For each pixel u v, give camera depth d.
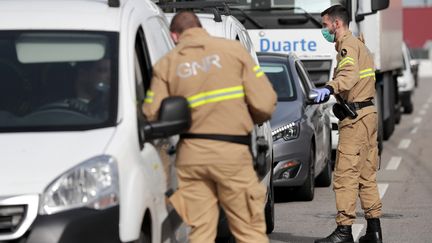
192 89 11.84
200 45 11.95
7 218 10.38
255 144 12.44
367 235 17.53
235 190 11.95
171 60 11.95
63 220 10.35
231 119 11.87
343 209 16.94
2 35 12.10
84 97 11.58
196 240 12.15
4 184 10.40
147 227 11.35
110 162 10.65
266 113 12.05
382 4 29.38
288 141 22.17
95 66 11.78
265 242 12.23
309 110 23.56
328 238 17.03
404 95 59.84
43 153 10.71
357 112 16.83
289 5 29.11
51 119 11.41
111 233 10.54
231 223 12.25
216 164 11.83
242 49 12.02
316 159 23.97
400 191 25.20
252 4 29.23
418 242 18.09
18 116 11.45
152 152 11.66
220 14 18.17
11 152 10.73
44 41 12.03
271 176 18.69
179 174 12.08
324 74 29.02
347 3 29.05
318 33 28.95
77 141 10.90
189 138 11.93
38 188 10.41
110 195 10.55
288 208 22.42
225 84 11.86
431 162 32.41
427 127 49.47
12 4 12.57
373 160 17.31
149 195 11.18
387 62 36.84
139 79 12.32
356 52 16.59
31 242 10.27
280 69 24.31
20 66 11.90
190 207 12.10
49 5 12.52
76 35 12.03
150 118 11.80
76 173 10.52
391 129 42.50
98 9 12.43
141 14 12.88
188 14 12.15
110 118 11.32
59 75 11.80
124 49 11.87
